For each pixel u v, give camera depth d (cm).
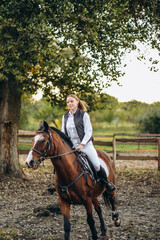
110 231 509
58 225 540
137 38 1030
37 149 373
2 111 1003
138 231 508
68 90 911
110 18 784
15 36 756
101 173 444
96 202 484
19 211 643
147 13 1035
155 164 1418
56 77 852
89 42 811
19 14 753
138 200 755
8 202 721
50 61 742
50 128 416
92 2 790
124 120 4362
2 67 749
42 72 820
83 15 760
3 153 990
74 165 407
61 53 750
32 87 898
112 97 983
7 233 497
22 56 751
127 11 1033
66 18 743
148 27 1083
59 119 3391
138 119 2542
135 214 620
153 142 1269
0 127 999
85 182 414
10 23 721
